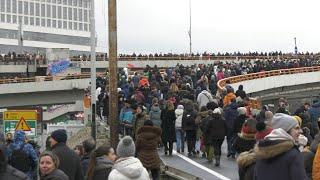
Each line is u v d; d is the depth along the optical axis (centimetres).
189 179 1589
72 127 3969
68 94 6606
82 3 15875
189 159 2109
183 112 2161
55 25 15150
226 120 2053
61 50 6806
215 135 1912
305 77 6400
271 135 645
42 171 745
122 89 3158
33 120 2188
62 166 927
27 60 7531
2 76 7519
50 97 6519
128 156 830
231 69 5331
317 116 1959
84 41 15850
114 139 2189
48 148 1065
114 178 780
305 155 741
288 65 6394
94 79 3019
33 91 6356
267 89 5834
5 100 6319
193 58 7800
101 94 3444
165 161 2050
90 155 1013
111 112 2200
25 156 1266
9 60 7619
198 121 2088
